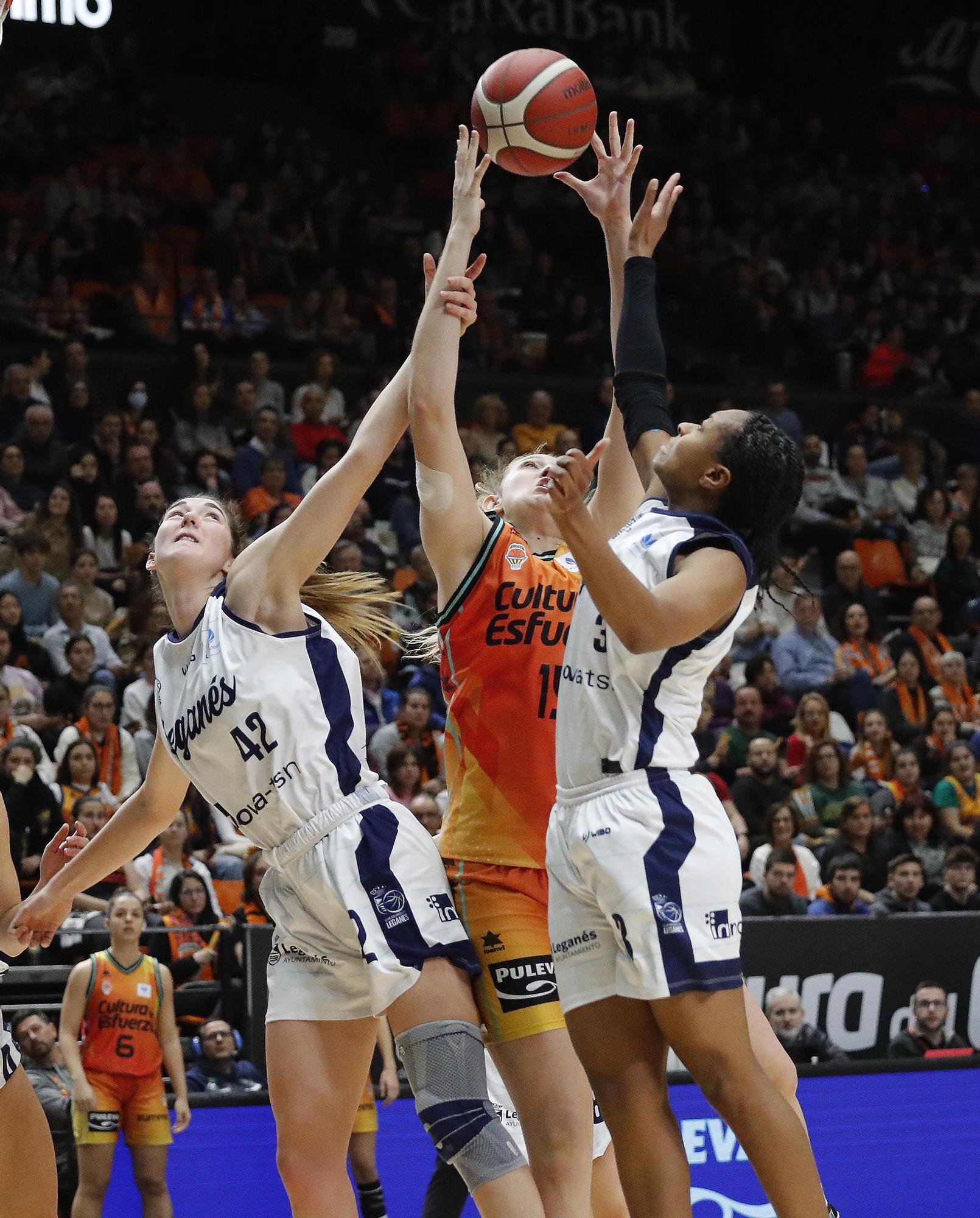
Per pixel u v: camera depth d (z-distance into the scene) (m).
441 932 3.58
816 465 16.55
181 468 13.56
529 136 4.02
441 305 3.71
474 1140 3.39
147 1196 6.86
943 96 24.69
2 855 4.12
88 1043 6.95
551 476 2.83
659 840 3.06
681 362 18.92
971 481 16.92
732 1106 3.05
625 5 23.61
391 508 14.18
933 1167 7.27
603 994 3.13
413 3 22.72
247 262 17.78
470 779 3.84
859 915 8.39
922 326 20.45
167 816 4.05
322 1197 3.57
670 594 2.96
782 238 21.16
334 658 3.71
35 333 15.61
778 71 24.30
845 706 12.41
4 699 9.45
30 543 11.52
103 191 17.86
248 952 7.38
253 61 22.20
